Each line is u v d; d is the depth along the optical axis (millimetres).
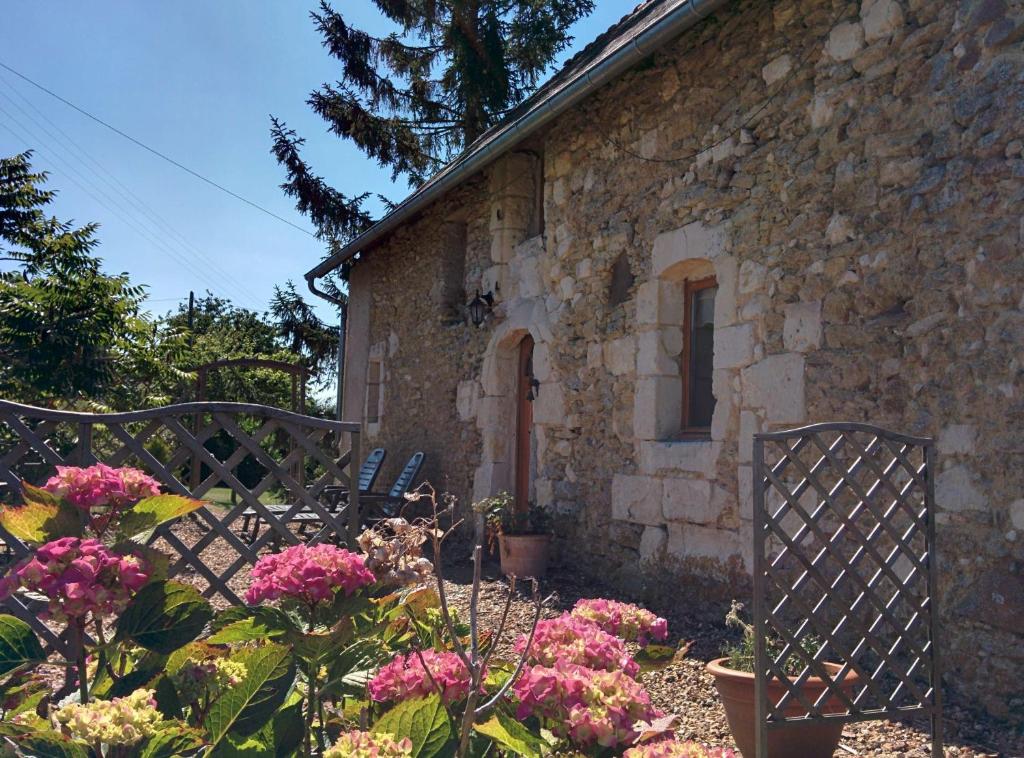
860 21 4156
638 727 1726
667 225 5500
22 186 9680
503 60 13836
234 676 1822
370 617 2012
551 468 6680
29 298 8578
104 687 1909
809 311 4324
